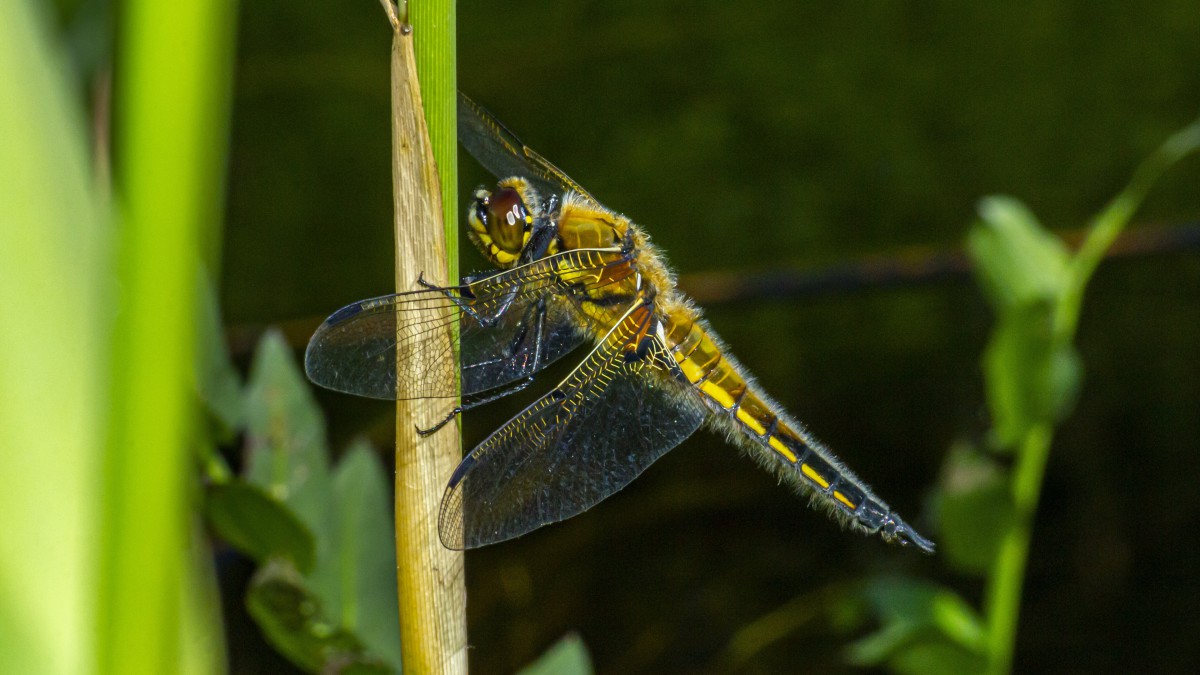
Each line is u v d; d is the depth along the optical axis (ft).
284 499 2.63
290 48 3.35
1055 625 3.33
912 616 2.69
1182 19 3.25
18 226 1.95
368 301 2.61
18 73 1.96
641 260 2.67
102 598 1.40
